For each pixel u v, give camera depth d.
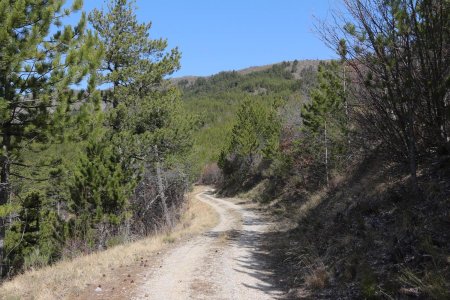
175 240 15.17
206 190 68.94
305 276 8.34
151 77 19.03
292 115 34.66
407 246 6.86
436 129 7.64
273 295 7.71
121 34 18.84
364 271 6.86
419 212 7.53
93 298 7.34
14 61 9.18
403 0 7.06
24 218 17.12
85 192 15.42
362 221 8.99
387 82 7.54
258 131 51.44
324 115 19.64
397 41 7.27
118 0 19.00
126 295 7.55
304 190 26.05
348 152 16.52
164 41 20.16
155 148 19.56
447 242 6.32
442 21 6.95
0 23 9.06
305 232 12.77
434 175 8.34
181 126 19.95
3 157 10.70
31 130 10.33
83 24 10.69
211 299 7.38
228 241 15.08
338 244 8.98
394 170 10.42
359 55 7.68
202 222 22.56
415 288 5.78
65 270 9.66
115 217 15.60
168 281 8.65
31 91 9.98
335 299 6.70
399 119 7.88
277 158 35.88
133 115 18.11
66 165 13.02
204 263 10.75
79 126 10.77
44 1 10.12
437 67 7.15
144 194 22.98
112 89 18.69
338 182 15.62
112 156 17.14
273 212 27.56
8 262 13.81
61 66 10.06
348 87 8.82
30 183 14.62
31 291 7.95
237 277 9.19
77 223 15.10
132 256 11.29
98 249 14.91
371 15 7.44
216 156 81.25
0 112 9.16
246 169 51.88
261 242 14.76
